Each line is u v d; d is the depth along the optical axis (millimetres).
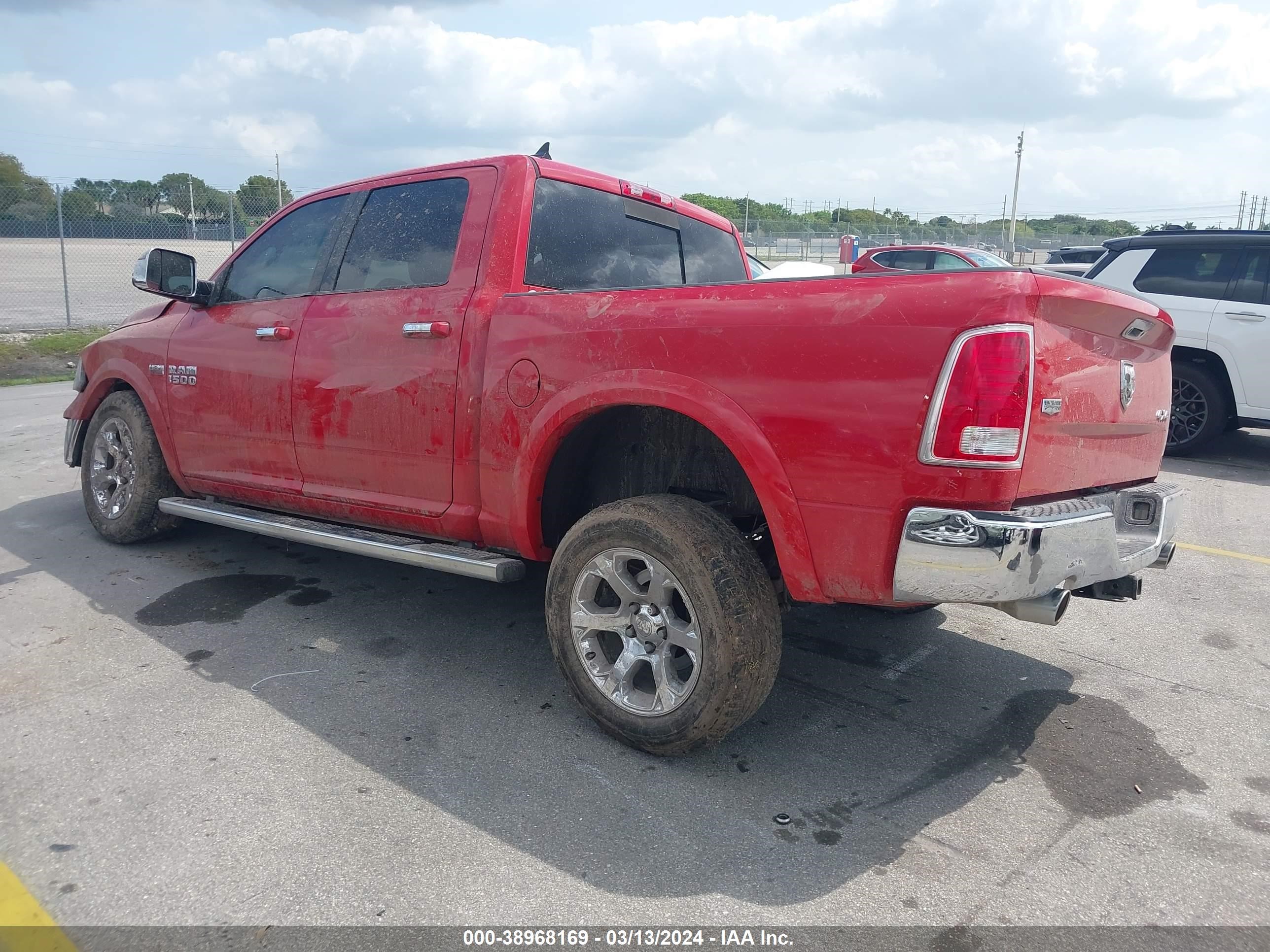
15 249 37250
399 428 3578
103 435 5129
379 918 2176
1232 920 2232
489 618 4195
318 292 4031
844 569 2561
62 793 2678
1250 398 7625
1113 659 3889
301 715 3199
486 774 2840
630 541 2852
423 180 3781
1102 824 2648
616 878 2344
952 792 2807
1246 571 5074
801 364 2545
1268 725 3303
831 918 2211
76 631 3916
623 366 2900
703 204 37781
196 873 2334
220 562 4906
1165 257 8047
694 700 2770
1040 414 2395
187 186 21672
